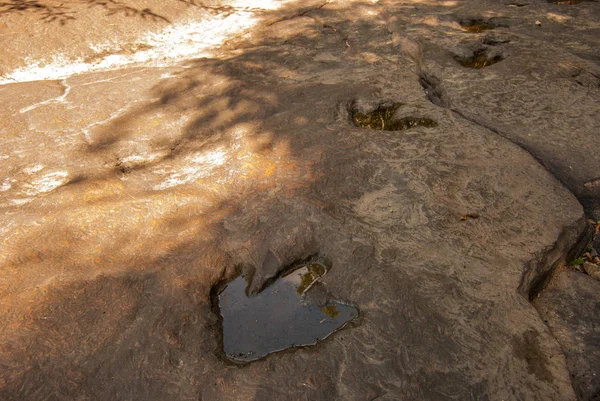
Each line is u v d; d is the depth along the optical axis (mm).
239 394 1746
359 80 3848
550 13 5121
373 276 2164
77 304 2074
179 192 2715
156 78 3955
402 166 2818
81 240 2416
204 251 2330
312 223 2453
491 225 2412
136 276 2205
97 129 3299
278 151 3004
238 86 3775
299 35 4812
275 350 1968
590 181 2809
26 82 3902
